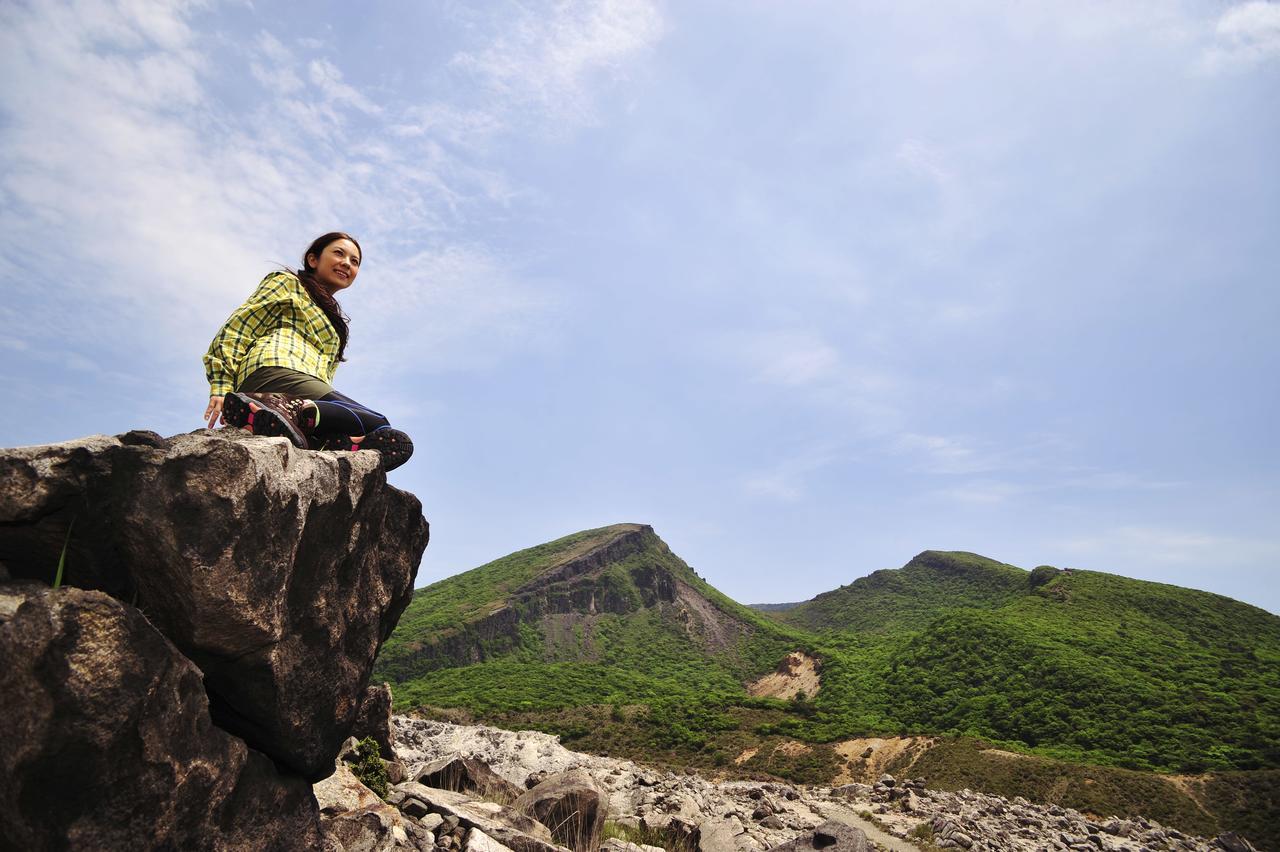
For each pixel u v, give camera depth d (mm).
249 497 2391
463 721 88500
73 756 1873
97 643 1921
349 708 3273
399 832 4637
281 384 3439
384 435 3771
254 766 2715
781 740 71438
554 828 7945
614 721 83812
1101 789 50281
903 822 18156
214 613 2314
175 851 2227
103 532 2270
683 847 10453
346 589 3227
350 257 3965
